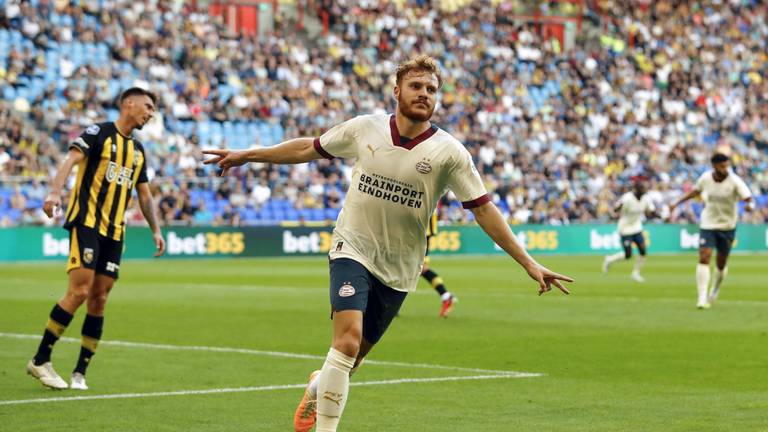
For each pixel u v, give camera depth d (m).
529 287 28.17
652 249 51.62
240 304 22.39
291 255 45.25
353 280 8.00
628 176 54.53
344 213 8.27
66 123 44.41
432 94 7.97
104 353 14.29
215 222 44.44
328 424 7.84
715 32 66.38
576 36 64.50
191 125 47.69
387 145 8.07
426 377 12.18
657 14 65.94
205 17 53.09
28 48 46.09
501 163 52.53
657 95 60.81
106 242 11.31
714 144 60.09
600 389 11.34
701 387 11.48
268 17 56.91
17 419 9.54
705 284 21.66
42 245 40.16
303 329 17.55
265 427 9.23
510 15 62.72
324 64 53.91
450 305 19.59
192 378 12.07
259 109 49.78
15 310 20.70
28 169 41.69
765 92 64.12
